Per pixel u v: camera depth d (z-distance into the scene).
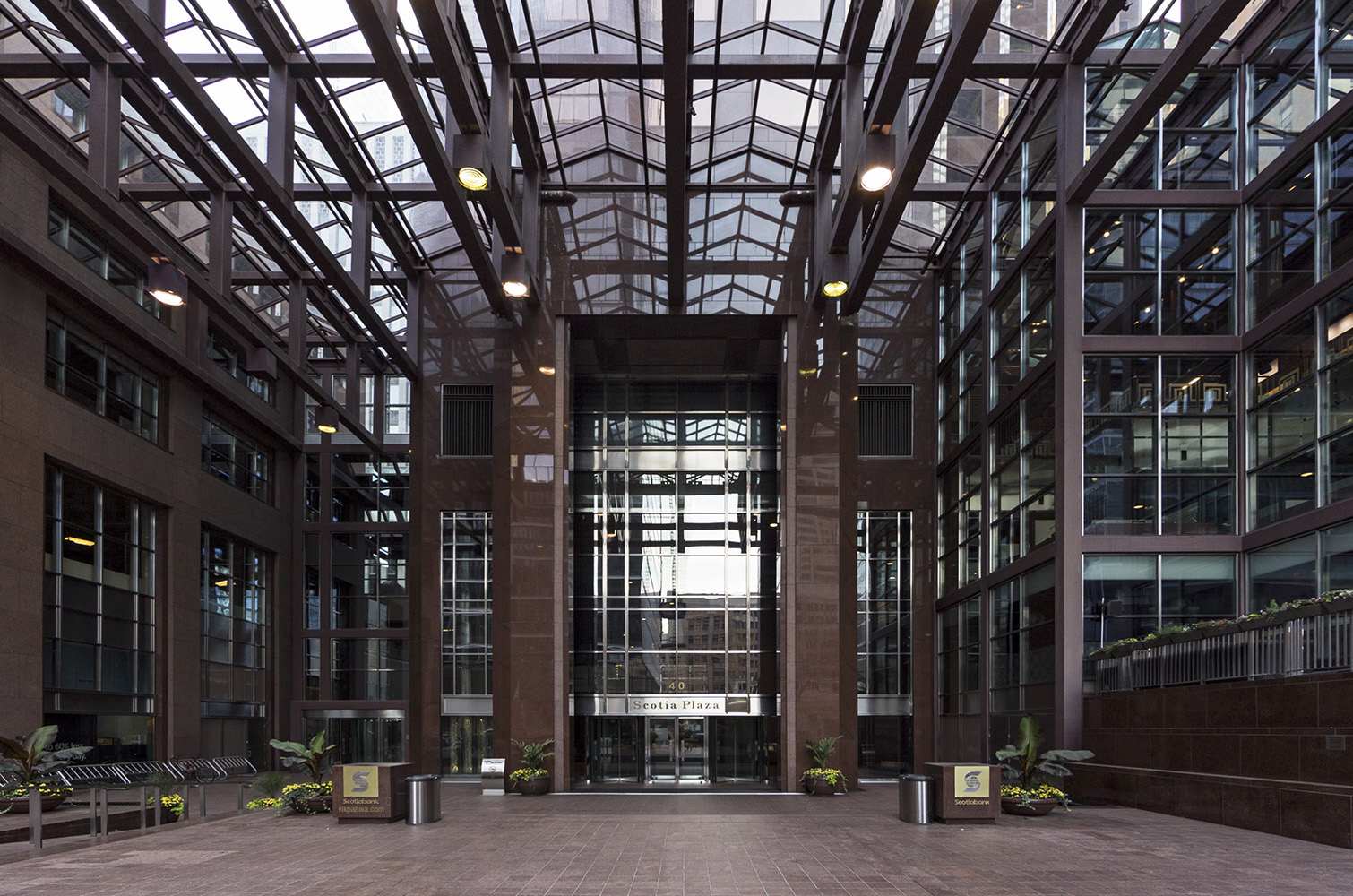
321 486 38.56
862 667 28.59
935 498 29.11
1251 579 18.47
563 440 25.25
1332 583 16.03
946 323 29.33
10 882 9.91
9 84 18.97
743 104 22.67
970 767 14.92
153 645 28.55
